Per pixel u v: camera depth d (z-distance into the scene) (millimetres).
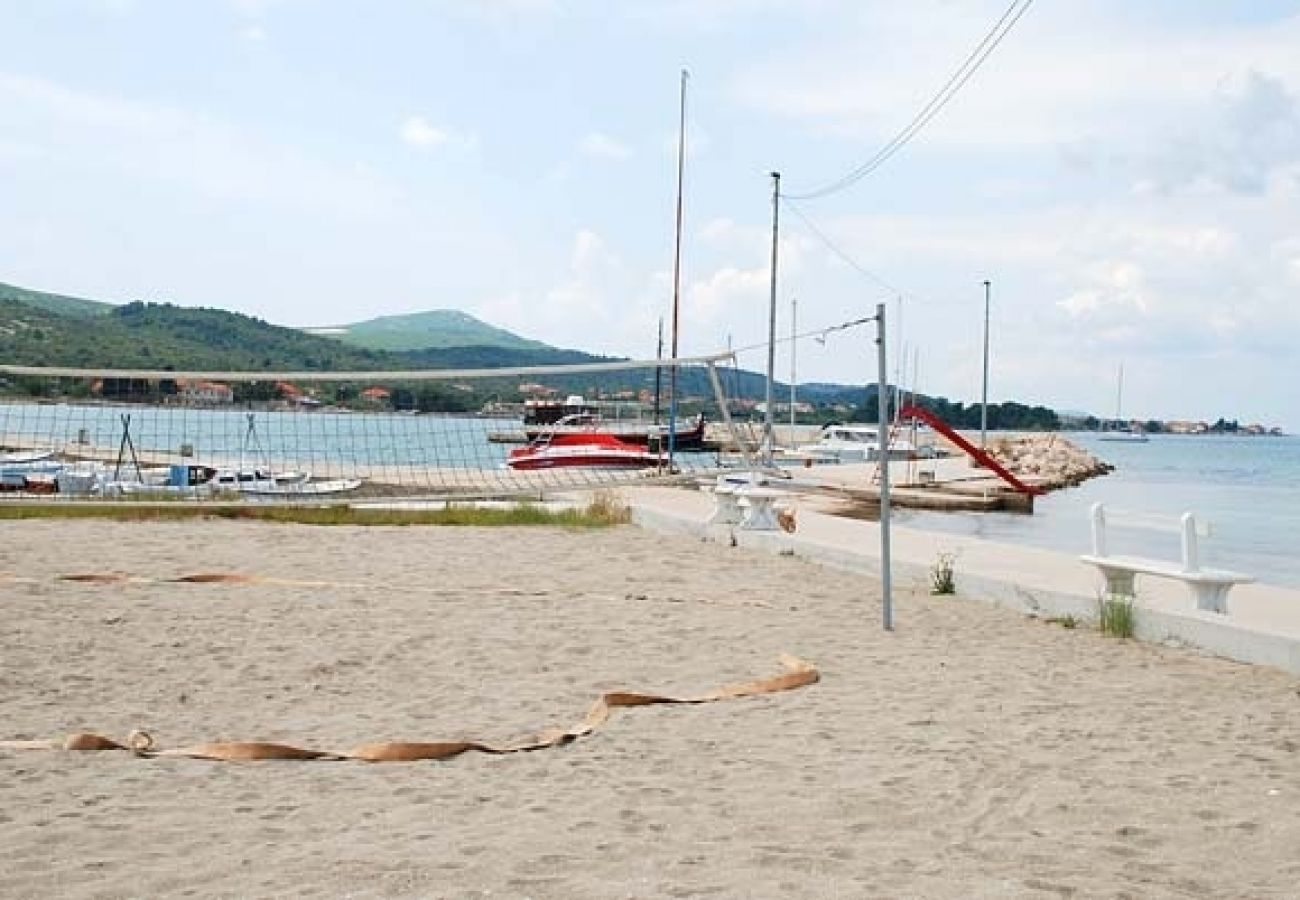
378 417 48781
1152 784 5125
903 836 4367
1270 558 20578
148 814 4539
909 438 55219
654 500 19625
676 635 8586
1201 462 84438
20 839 4219
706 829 4398
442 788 4926
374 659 7586
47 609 8891
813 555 13398
